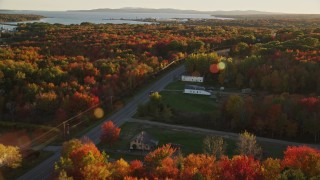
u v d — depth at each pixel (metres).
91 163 59.03
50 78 120.50
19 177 73.44
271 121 96.38
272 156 84.00
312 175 56.62
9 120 104.44
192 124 103.75
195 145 89.00
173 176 56.81
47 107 105.44
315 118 94.31
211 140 85.31
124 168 59.62
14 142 92.44
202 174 56.34
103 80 123.69
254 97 122.38
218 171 58.44
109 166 59.69
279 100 103.56
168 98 123.50
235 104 102.31
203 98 124.50
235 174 57.59
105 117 108.38
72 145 71.81
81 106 106.19
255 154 77.69
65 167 58.91
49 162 80.38
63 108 104.81
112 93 117.38
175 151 81.56
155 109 108.94
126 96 124.81
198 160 62.31
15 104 108.12
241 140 81.88
